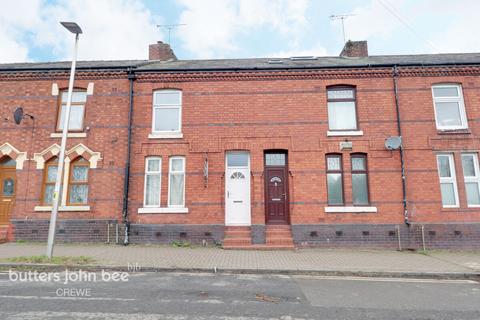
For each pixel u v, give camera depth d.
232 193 12.31
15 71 12.92
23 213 11.98
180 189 12.38
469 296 6.42
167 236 11.78
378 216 11.59
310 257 9.86
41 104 12.78
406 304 5.87
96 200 12.00
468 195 11.80
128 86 12.88
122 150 12.38
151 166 12.53
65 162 12.30
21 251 10.07
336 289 6.84
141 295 6.16
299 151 12.19
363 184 12.04
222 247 11.24
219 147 12.33
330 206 11.82
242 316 5.10
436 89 12.60
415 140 12.00
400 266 8.70
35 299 5.82
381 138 12.09
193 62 15.27
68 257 9.05
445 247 11.27
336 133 12.19
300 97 12.58
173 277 7.70
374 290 6.80
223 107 12.62
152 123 12.69
